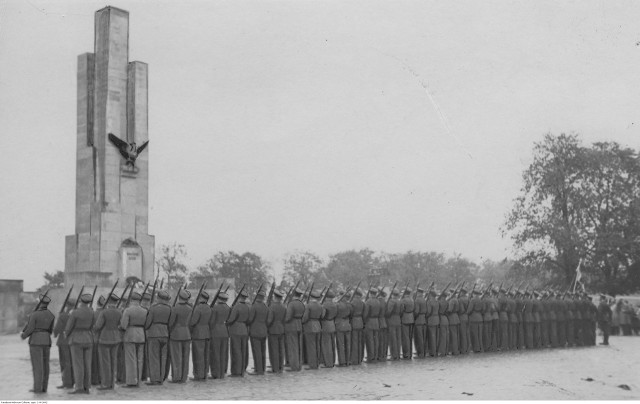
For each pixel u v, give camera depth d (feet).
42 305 48.29
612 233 124.06
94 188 94.07
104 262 91.86
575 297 89.45
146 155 98.94
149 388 49.73
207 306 54.44
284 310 59.88
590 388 52.70
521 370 61.62
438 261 150.51
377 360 67.00
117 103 95.40
